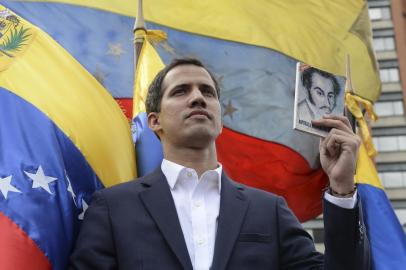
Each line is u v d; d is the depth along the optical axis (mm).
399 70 47375
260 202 3617
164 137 3801
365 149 7152
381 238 6703
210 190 3588
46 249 3729
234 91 7703
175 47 7633
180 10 7773
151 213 3406
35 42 4707
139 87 5395
